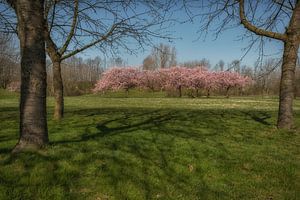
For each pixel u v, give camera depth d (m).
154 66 92.69
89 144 8.45
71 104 36.97
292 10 12.55
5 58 40.25
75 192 5.55
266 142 10.31
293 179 7.02
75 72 78.62
